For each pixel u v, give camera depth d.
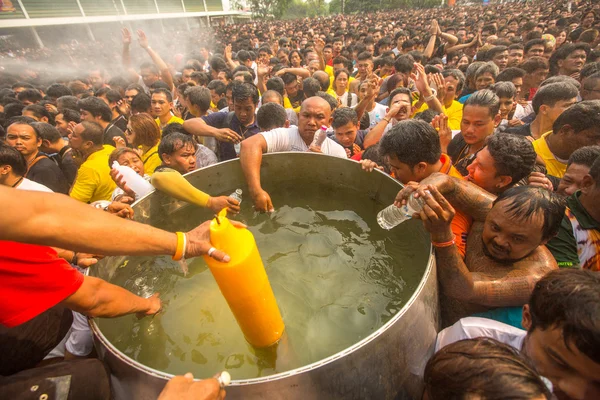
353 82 5.02
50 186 2.98
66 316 1.26
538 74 4.10
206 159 2.87
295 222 1.70
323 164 1.79
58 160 3.54
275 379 0.77
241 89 3.14
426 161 1.55
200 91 3.97
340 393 0.84
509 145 1.51
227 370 1.02
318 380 0.80
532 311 0.90
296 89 5.29
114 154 2.47
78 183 2.80
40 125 3.41
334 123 2.84
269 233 1.64
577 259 1.40
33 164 3.00
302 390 0.80
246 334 1.04
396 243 1.47
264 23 28.09
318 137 2.28
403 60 5.03
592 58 4.90
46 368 0.93
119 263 1.41
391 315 1.16
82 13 20.59
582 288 0.80
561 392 0.88
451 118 3.66
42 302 0.89
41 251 0.89
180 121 4.03
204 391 0.72
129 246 0.86
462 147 2.57
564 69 4.63
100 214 0.84
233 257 0.91
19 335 1.12
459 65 6.22
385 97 4.79
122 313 1.10
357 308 1.21
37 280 0.87
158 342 1.13
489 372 0.69
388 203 1.62
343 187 1.80
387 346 0.88
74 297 0.94
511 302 1.15
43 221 0.74
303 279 1.36
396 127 1.60
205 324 1.19
